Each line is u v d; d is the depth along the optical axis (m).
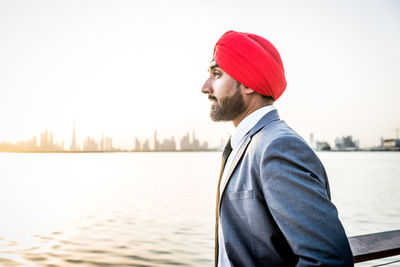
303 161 0.71
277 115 0.90
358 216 13.00
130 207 16.16
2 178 43.38
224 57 0.88
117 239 9.55
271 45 0.90
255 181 0.77
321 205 0.66
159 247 8.56
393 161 94.19
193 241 9.17
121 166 79.75
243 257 0.77
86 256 7.80
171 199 19.20
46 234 10.42
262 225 0.75
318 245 0.63
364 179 33.88
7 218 13.70
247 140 0.86
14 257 7.75
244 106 0.92
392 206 15.55
